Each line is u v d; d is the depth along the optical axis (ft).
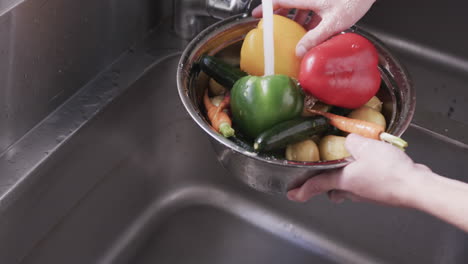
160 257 3.60
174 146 3.76
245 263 3.61
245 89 2.73
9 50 2.89
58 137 3.13
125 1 3.37
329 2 2.91
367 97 2.84
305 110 2.83
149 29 3.63
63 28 3.10
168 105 3.64
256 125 2.74
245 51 2.95
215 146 2.78
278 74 2.83
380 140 2.73
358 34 2.99
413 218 3.51
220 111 2.85
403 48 3.88
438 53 3.84
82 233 3.41
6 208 2.93
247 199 3.81
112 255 3.54
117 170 3.51
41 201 3.11
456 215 2.60
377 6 3.79
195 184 3.86
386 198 2.75
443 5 3.68
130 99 3.42
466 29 3.70
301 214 3.74
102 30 3.31
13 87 2.98
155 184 3.76
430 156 3.48
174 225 3.74
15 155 3.05
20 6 2.86
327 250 3.65
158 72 3.51
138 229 3.66
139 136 3.57
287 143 2.69
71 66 3.23
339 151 2.79
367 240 3.63
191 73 2.89
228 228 3.75
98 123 3.28
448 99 3.79
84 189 3.34
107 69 3.44
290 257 3.64
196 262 3.60
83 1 3.14
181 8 3.48
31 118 3.13
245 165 2.74
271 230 3.74
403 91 2.83
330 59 2.76
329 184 2.81
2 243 2.99
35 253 3.19
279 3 3.05
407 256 3.56
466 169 3.42
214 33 2.97
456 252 3.45
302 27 3.03
